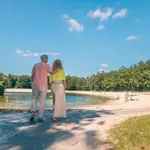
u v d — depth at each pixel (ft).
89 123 23.36
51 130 20.27
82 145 16.37
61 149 15.53
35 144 16.44
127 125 21.50
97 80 529.04
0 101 182.19
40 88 23.65
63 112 24.30
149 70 412.16
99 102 174.91
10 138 17.67
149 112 32.94
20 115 28.27
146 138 17.28
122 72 445.37
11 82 598.34
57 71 24.32
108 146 15.98
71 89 568.82
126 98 179.73
